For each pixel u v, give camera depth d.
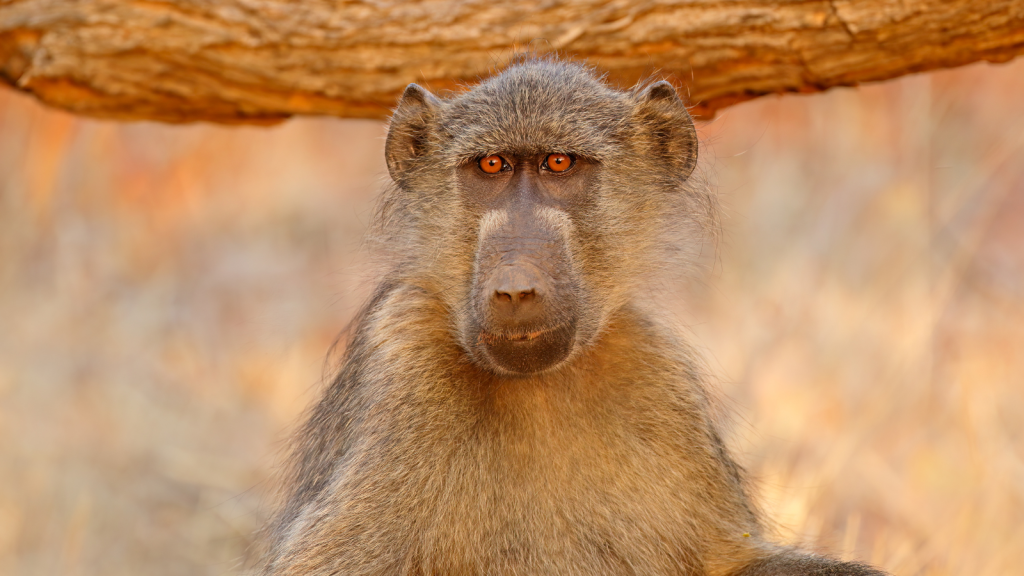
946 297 16.02
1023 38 9.33
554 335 7.93
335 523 8.10
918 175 19.11
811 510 12.01
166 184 23.80
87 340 17.94
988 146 20.83
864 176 20.53
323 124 25.86
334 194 23.42
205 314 19.22
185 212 22.97
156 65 10.71
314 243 21.70
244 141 24.75
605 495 8.32
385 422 8.25
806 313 16.36
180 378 16.94
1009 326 16.11
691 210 9.50
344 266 19.80
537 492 8.25
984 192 19.92
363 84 10.66
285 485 10.16
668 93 8.89
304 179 23.77
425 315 8.58
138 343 18.08
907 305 15.80
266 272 20.66
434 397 8.31
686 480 8.62
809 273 17.78
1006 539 11.30
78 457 14.56
